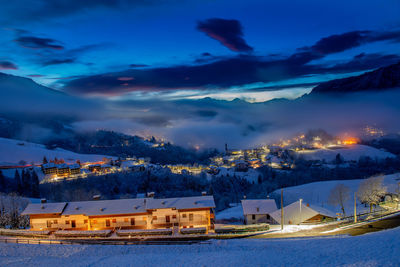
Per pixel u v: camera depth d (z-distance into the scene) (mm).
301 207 72875
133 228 66562
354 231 55500
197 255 45938
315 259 39688
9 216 75000
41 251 49844
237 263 41156
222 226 65688
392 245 39750
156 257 45906
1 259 46844
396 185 106438
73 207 68688
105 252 48875
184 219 66750
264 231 62031
